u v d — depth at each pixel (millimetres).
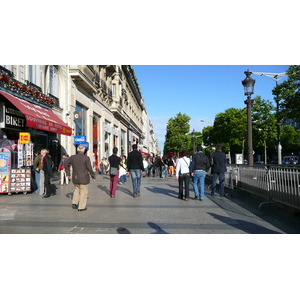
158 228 5387
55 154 16094
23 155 10492
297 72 20859
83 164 7086
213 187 9828
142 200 8773
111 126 30766
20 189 10039
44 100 14125
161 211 7008
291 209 6539
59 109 16422
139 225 5609
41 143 14531
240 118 45812
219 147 9758
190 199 9000
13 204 8008
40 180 10086
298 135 49844
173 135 60750
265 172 7770
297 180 6012
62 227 5445
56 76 16453
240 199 8914
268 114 38531
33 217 6305
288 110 21688
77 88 19406
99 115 25719
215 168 9602
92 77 21438
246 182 9391
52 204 8008
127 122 41312
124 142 40969
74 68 17938
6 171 9820
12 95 11406
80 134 20422
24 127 12617
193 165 8797
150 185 13742
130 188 12297
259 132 40625
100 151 25938
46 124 12180
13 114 11703
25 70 12789
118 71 32281
